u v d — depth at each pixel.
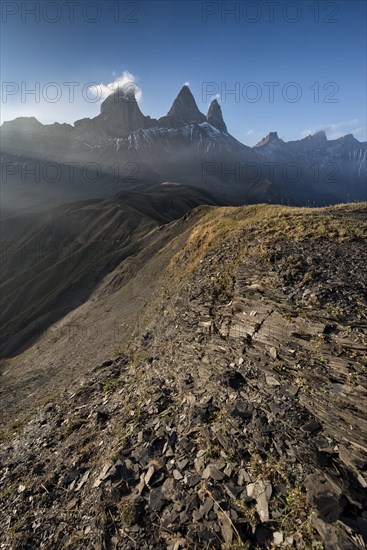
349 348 10.68
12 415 25.55
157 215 188.38
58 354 45.00
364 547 6.38
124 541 8.48
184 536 7.98
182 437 11.09
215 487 8.83
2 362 63.25
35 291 109.31
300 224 23.34
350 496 7.30
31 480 12.62
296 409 10.09
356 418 8.87
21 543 9.84
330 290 13.66
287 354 12.05
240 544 7.32
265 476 8.54
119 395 17.09
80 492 10.87
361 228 20.69
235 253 23.70
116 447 11.95
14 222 190.88
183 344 17.98
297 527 7.24
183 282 28.91
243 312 15.77
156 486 9.66
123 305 48.22
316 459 8.33
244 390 11.84
